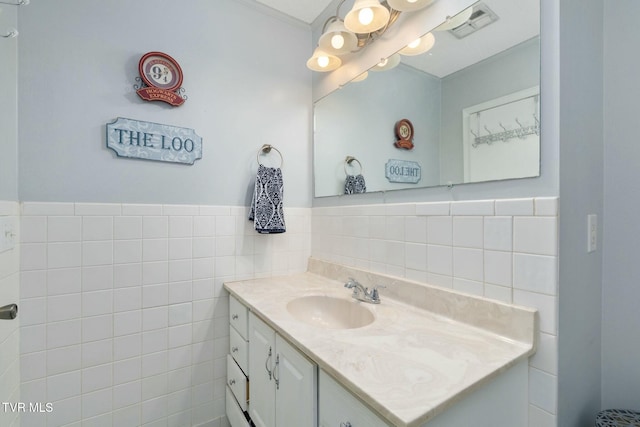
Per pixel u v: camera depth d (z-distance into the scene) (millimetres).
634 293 1017
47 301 1174
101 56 1286
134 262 1349
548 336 823
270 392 1081
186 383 1471
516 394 819
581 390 944
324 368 748
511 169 928
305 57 1864
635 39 1016
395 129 1323
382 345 841
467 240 1015
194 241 1494
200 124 1516
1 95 1024
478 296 976
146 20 1387
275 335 1048
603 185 1076
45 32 1182
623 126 1040
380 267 1357
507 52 949
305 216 1846
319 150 1802
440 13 1131
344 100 1615
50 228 1182
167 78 1422
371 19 1271
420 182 1207
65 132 1213
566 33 867
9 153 1067
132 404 1344
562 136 842
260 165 1661
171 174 1441
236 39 1629
